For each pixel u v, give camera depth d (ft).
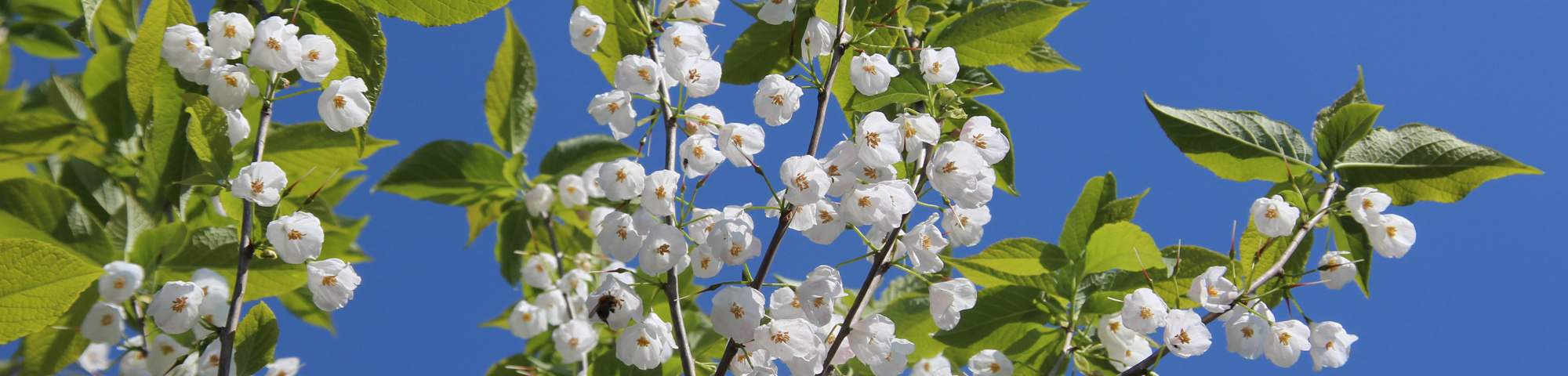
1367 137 4.19
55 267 3.59
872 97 3.88
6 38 3.92
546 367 4.86
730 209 3.79
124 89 3.94
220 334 3.65
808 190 3.61
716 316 3.69
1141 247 4.07
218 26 3.76
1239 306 3.97
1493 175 4.04
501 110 4.94
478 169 4.97
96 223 3.85
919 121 3.77
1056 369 4.15
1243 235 4.19
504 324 5.32
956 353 4.72
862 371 4.42
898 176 3.95
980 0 4.45
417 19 3.83
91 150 3.97
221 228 4.02
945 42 4.02
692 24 3.90
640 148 3.84
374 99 3.85
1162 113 4.17
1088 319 4.27
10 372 3.86
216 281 3.98
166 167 3.83
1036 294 4.22
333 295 3.85
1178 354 3.84
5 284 3.56
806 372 3.78
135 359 4.07
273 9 3.94
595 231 5.17
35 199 3.79
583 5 4.03
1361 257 4.09
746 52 4.08
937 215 3.94
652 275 3.74
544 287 5.30
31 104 3.94
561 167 5.11
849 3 3.85
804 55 3.83
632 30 3.90
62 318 3.88
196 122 3.69
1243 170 4.19
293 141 4.11
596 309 3.77
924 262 3.88
